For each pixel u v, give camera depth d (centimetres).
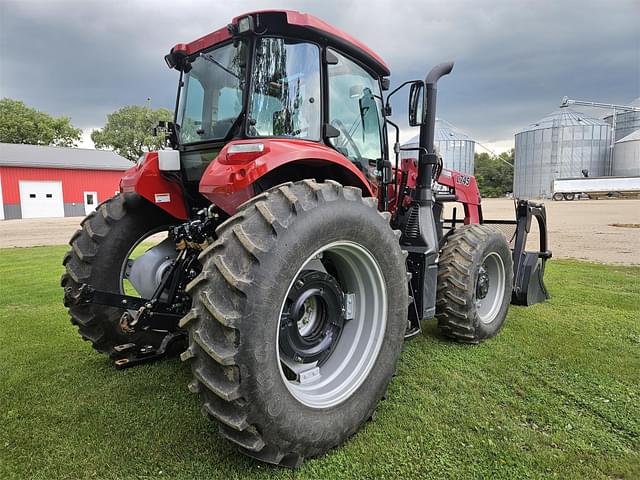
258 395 173
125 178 312
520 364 307
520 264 457
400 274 241
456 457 203
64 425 229
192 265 259
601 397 258
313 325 229
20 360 320
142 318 247
